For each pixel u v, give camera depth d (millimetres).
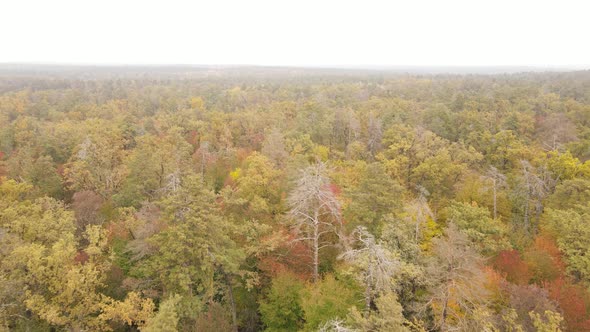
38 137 56438
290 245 27938
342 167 49062
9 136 58188
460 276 21297
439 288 21453
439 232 33656
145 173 39219
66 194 46219
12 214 29516
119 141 58625
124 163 48969
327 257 29000
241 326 27969
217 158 53062
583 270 27328
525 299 23172
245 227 27953
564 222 30922
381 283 20375
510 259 29344
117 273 28094
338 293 23375
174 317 20922
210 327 22578
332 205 27938
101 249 26562
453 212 35094
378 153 55688
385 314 18719
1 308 21859
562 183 41062
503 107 72750
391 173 46781
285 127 65625
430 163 46562
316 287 24578
